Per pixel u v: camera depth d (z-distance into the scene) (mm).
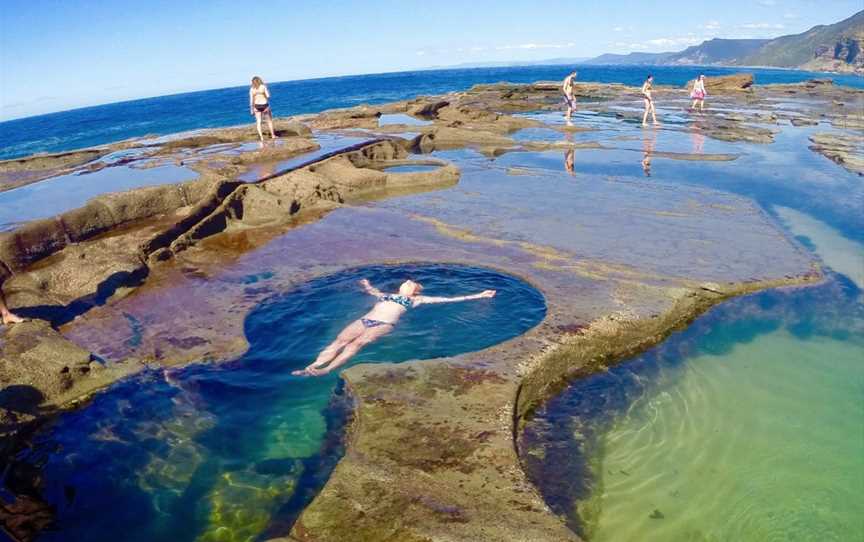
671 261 8695
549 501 4312
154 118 48938
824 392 5773
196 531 4059
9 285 7855
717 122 26062
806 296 7758
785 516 4203
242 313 7336
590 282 7875
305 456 4777
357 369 5734
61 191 12562
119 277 8227
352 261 8953
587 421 5367
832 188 13672
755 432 5184
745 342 6730
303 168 14023
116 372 6027
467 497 4008
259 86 17188
